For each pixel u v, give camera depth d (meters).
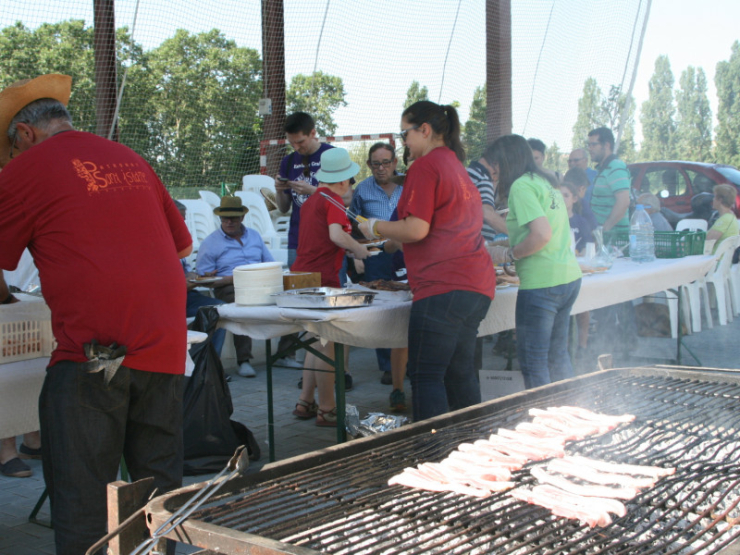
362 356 6.96
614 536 1.40
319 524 1.40
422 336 3.11
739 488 1.69
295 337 3.65
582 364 5.74
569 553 1.31
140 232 2.14
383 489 1.60
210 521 1.35
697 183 11.22
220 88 10.52
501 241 4.19
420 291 3.14
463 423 2.08
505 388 3.96
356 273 6.27
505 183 3.50
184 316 2.27
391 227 3.09
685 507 1.54
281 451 4.01
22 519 3.16
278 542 1.20
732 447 1.97
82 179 2.07
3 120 2.20
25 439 3.96
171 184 10.12
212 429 3.65
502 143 3.46
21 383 2.68
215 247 5.83
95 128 9.42
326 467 1.72
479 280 3.12
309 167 5.44
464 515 1.47
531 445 1.85
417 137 3.16
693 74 43.50
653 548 1.33
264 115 9.64
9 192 2.03
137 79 9.77
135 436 2.27
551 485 1.61
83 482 2.08
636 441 2.00
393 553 1.29
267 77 9.55
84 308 2.05
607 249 5.77
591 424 2.03
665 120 43.94
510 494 1.56
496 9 9.71
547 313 3.45
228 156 10.69
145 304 2.12
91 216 2.06
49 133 2.20
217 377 3.71
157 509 1.34
